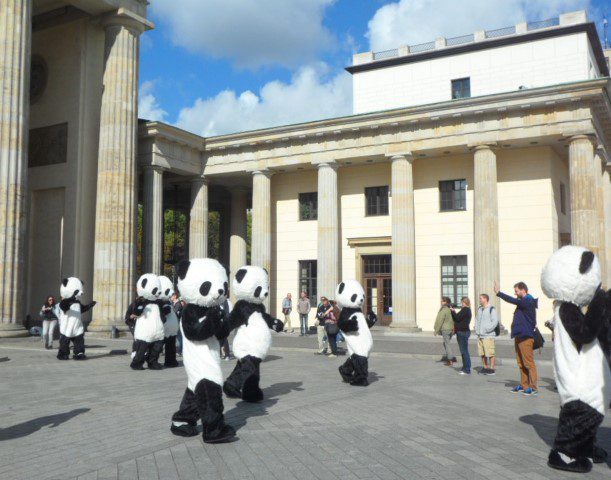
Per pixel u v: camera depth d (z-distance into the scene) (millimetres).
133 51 31234
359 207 36938
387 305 36062
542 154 31766
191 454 7371
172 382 13930
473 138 31125
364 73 45688
